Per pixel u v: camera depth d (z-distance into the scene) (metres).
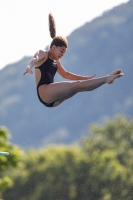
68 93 19.14
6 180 40.38
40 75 19.88
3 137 40.41
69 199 90.69
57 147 100.62
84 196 89.88
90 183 89.19
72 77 20.89
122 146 95.12
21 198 91.88
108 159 90.19
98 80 18.55
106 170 88.62
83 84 18.81
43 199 92.94
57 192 92.31
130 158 91.81
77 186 91.00
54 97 19.34
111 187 88.06
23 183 93.69
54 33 20.48
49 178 93.69
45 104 19.70
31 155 98.06
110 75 18.42
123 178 88.19
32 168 95.69
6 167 40.72
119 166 89.44
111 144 96.44
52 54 20.12
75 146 99.50
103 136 97.25
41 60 19.97
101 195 88.62
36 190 93.50
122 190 87.56
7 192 93.75
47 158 96.19
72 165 93.12
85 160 92.50
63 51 20.17
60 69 20.70
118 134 96.69
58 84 19.30
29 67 18.55
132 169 90.06
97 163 91.19
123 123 97.62
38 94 19.78
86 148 96.81
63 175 92.50
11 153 40.59
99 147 96.50
